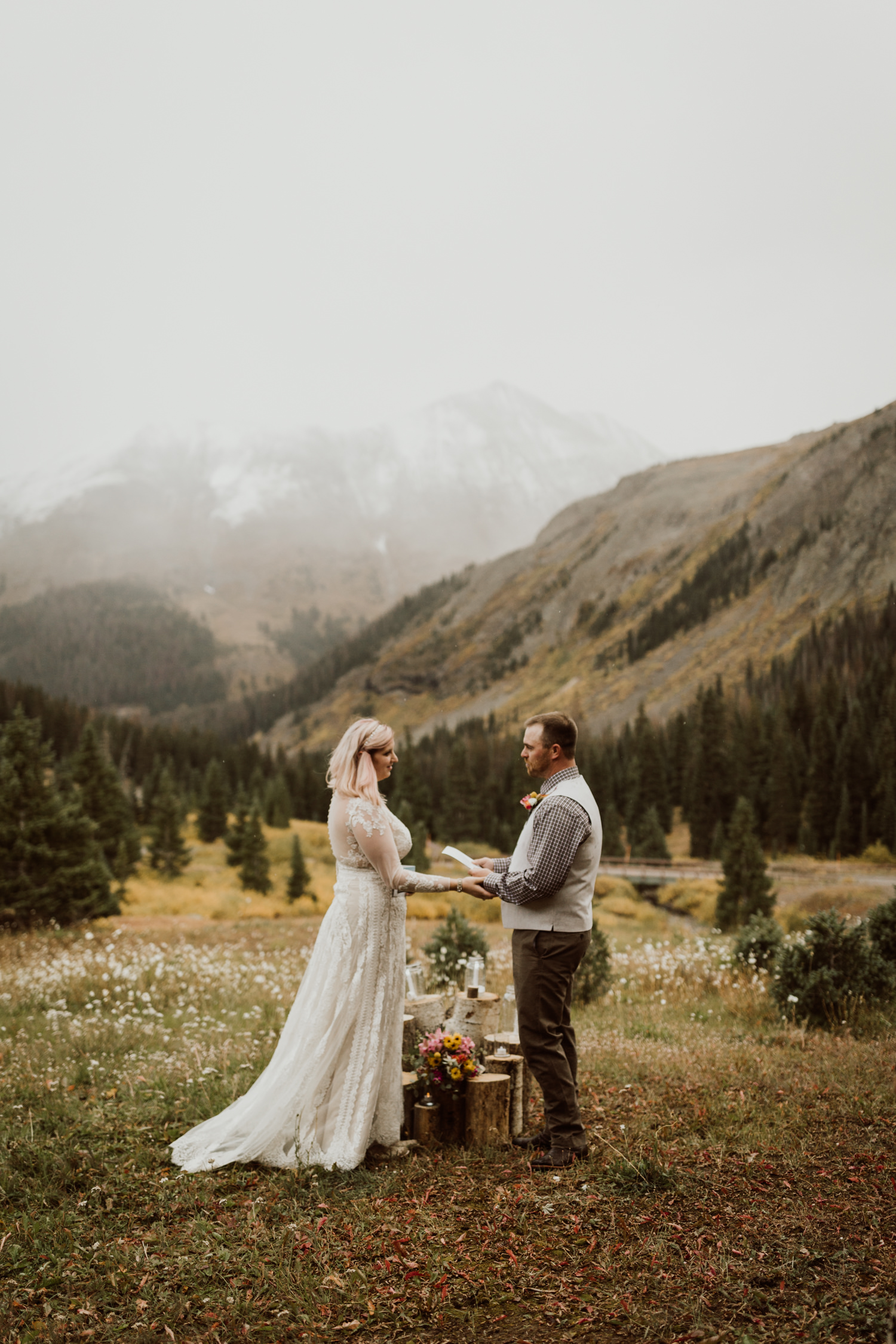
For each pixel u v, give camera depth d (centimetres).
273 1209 371
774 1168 405
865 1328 268
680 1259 317
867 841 7088
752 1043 709
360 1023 431
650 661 19925
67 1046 697
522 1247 333
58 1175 403
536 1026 431
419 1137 461
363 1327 283
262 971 1130
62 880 2142
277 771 10462
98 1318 289
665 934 2542
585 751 10244
